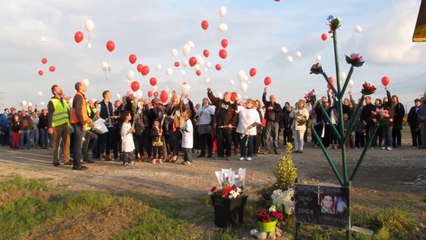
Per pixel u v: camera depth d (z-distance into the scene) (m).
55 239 5.11
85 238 5.12
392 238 4.72
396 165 9.84
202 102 13.00
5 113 21.02
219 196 5.30
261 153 13.75
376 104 14.43
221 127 12.01
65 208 6.19
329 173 9.16
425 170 8.94
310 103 4.92
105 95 12.20
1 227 5.59
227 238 4.89
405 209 5.78
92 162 11.38
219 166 10.59
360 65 4.51
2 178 8.58
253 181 8.23
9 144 20.69
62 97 10.72
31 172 9.49
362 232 4.73
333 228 5.02
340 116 4.75
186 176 8.91
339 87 4.74
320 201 4.66
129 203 6.30
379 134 15.23
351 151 13.84
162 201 6.54
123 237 5.07
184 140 11.05
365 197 6.61
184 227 5.37
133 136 11.84
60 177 8.78
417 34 5.74
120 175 9.05
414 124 15.14
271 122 13.51
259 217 4.94
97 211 6.08
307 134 18.47
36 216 5.97
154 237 5.04
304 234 5.00
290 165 5.95
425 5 5.64
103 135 11.91
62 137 10.72
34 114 18.78
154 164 11.00
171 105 12.05
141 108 11.85
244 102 13.52
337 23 4.64
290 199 5.29
